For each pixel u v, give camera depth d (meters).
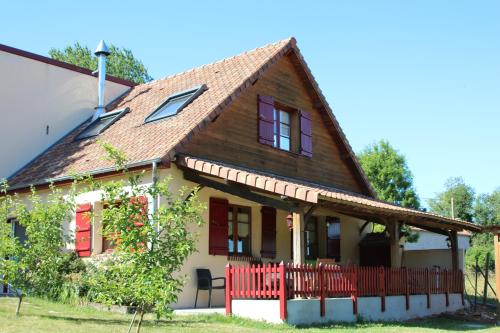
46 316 11.38
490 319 17.73
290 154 18.83
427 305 17.80
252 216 17.41
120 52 46.97
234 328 11.09
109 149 8.48
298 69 19.56
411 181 34.97
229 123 16.55
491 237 53.94
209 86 17.91
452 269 19.86
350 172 21.80
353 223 21.94
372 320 14.80
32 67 19.95
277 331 11.02
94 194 15.59
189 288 14.70
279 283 12.21
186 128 14.96
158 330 10.20
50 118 20.19
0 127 18.91
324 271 13.48
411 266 22.98
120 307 12.92
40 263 11.12
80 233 15.67
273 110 18.31
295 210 13.05
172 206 8.16
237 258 16.30
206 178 14.31
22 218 11.22
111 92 22.00
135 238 7.64
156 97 19.69
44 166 18.09
